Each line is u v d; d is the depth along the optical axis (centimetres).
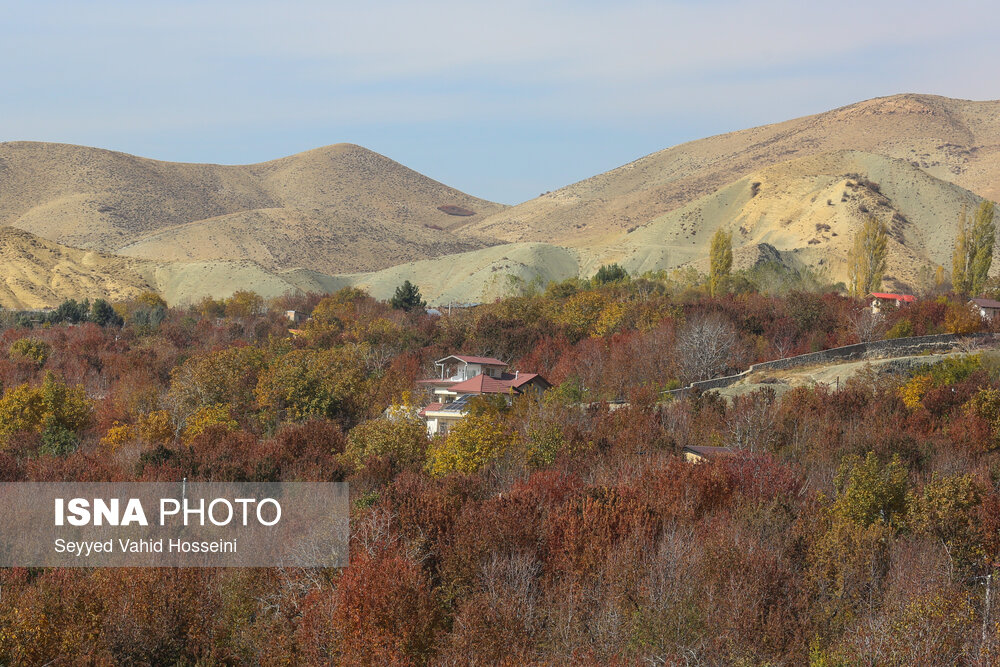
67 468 5450
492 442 5772
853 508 4131
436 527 4144
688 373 8825
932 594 3067
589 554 3716
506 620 3241
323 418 8556
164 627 3512
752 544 3603
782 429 6253
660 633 3081
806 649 3145
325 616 3328
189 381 9225
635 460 5316
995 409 6303
